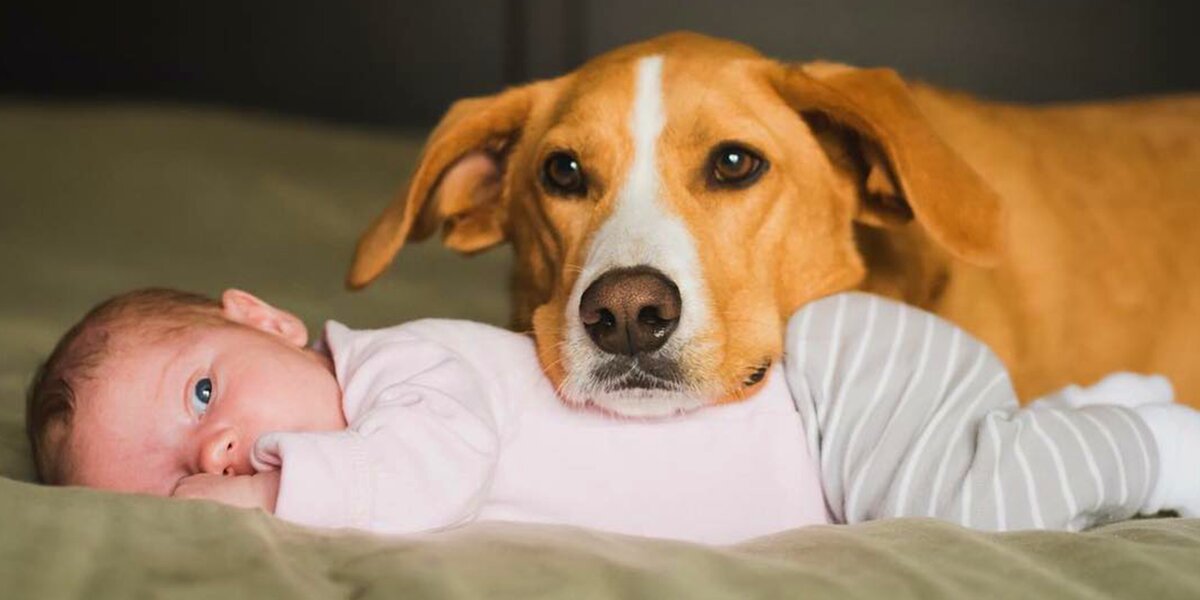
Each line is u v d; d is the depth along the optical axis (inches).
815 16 160.9
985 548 49.8
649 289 61.6
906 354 63.4
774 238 70.8
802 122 73.7
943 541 50.8
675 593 45.2
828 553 50.1
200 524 50.0
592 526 60.7
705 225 68.4
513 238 80.2
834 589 46.1
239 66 175.0
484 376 62.4
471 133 76.6
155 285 112.9
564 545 49.2
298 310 102.4
